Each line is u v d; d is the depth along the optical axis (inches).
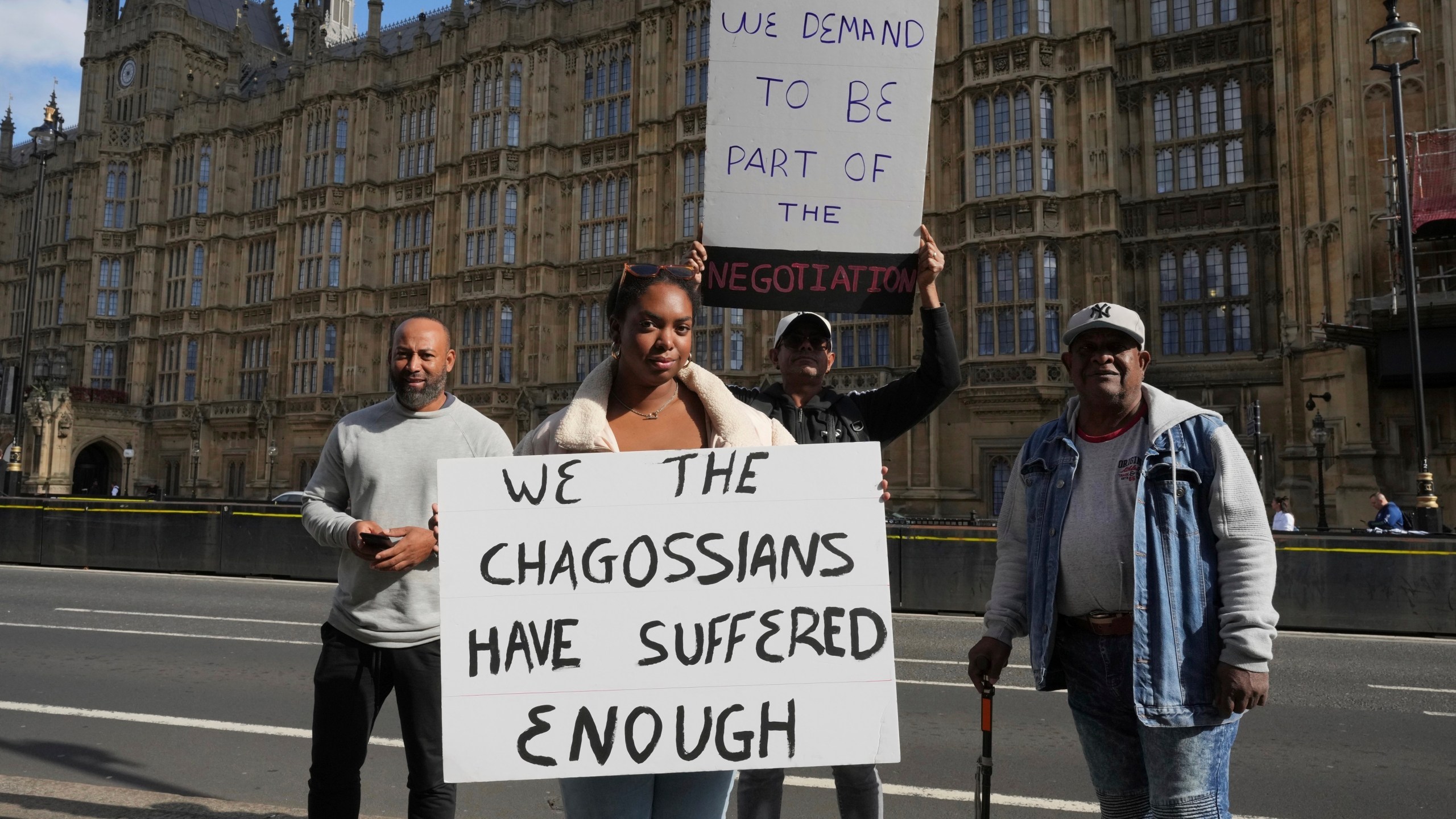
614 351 96.5
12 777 182.4
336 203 1533.0
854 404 141.9
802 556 90.4
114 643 357.7
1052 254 974.4
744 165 122.6
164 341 1744.6
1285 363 878.4
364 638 122.0
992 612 118.8
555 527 90.1
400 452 128.2
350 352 1491.1
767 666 88.1
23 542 641.0
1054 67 995.9
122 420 1700.3
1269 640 97.0
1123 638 105.9
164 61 1859.0
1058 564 110.3
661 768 86.1
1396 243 758.5
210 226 1704.0
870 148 122.9
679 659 88.2
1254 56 960.3
